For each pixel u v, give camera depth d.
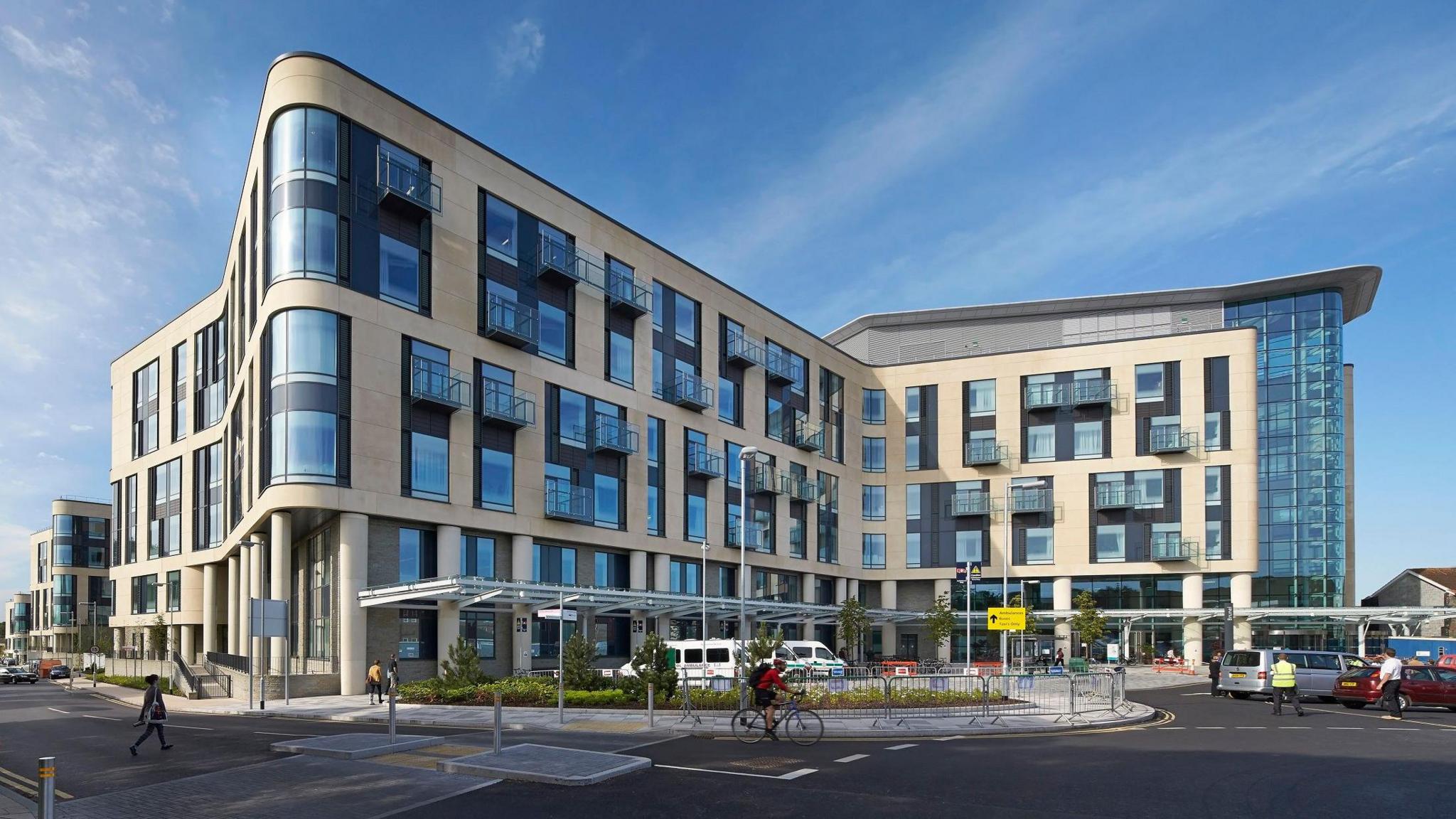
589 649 28.94
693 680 28.11
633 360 45.72
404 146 35.59
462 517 35.97
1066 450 59.97
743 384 53.94
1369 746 17.88
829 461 61.28
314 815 11.52
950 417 63.41
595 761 14.68
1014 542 60.44
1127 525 57.91
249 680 28.70
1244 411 56.03
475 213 37.97
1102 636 56.75
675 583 48.03
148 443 62.22
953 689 25.83
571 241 42.88
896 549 63.69
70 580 95.38
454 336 36.50
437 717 23.47
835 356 62.88
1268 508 67.12
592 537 41.97
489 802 12.16
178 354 59.44
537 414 39.72
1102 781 13.66
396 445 33.91
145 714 18.42
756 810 11.64
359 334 33.16
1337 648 58.81
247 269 41.06
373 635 32.72
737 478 52.41
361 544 32.38
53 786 8.88
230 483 48.03
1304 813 11.41
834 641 59.84
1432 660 42.47
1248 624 55.28
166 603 58.41
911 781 13.64
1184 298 69.06
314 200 32.81
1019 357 62.06
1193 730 20.94
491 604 36.47
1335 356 66.75
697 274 51.06
